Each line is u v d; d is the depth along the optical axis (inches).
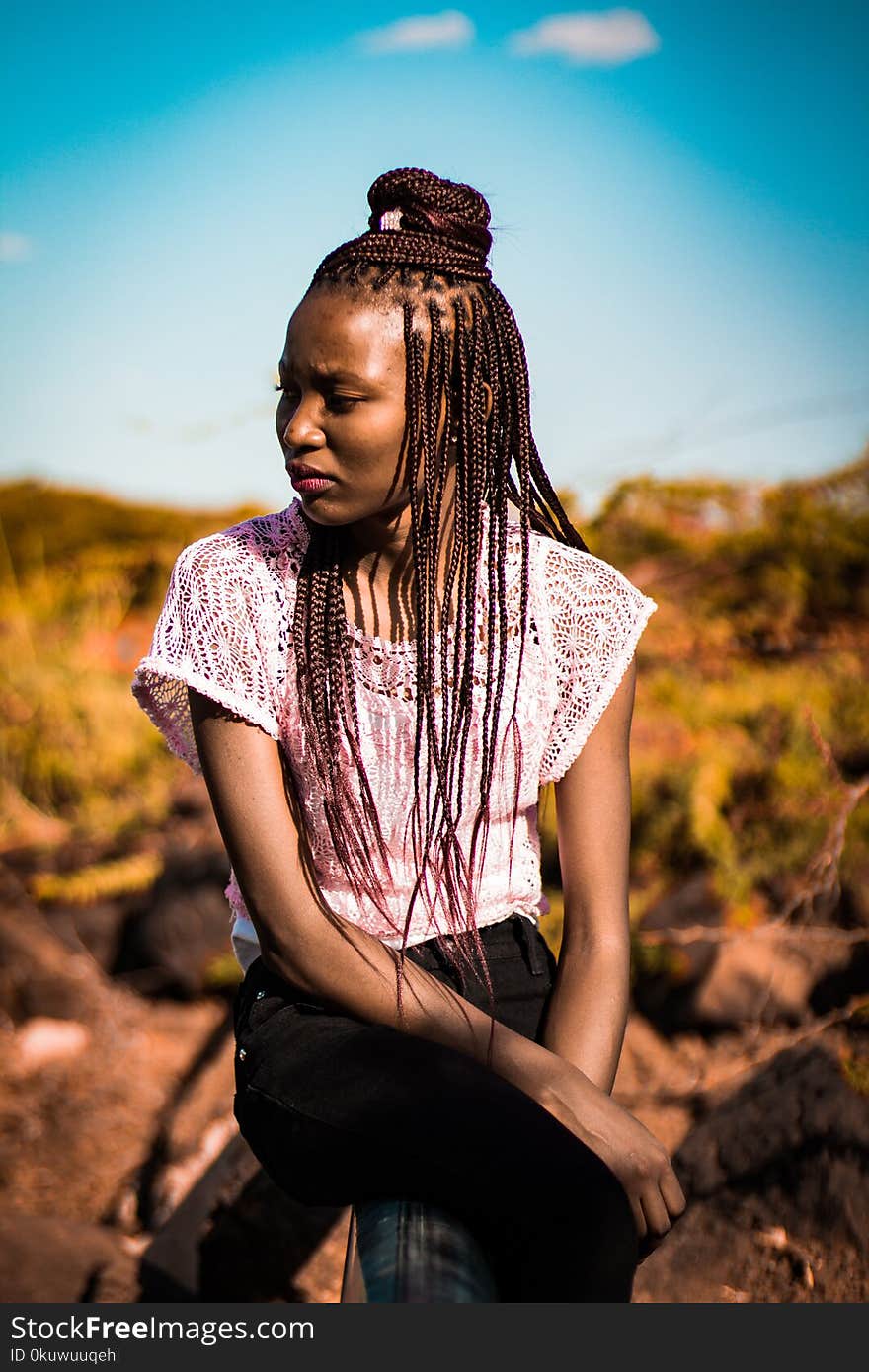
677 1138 109.0
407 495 55.6
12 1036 141.7
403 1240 45.5
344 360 53.2
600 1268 45.6
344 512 55.2
